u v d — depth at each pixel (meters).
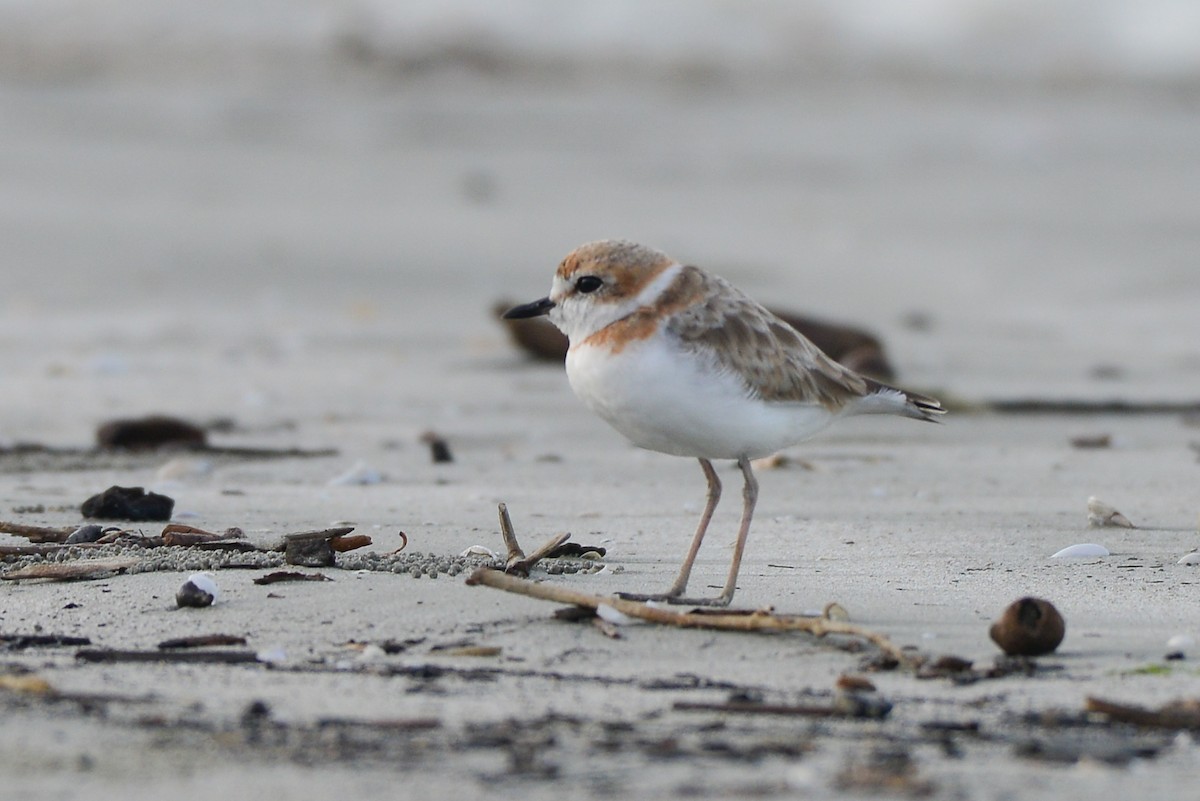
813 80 42.69
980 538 8.42
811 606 6.77
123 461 11.26
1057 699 5.49
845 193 30.75
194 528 7.95
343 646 6.09
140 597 6.73
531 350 16.70
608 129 37.00
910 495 9.91
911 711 5.36
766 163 33.81
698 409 6.65
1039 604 6.00
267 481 10.45
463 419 13.37
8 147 31.31
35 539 7.79
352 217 26.28
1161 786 4.65
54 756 4.82
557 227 26.03
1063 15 45.66
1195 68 43.34
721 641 6.20
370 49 41.50
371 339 17.81
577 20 44.31
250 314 19.23
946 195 30.47
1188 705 5.29
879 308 20.48
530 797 4.52
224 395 14.39
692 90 41.41
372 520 8.81
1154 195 30.16
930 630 6.39
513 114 38.25
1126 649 6.12
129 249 23.05
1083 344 17.81
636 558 7.84
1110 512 8.76
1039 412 13.80
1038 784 4.66
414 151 33.75
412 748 4.93
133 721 5.17
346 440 12.34
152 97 37.19
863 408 7.43
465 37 42.16
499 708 5.36
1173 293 21.69
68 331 17.77
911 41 44.53
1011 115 39.84
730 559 7.84
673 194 30.11
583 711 5.34
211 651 6.01
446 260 23.06
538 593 6.54
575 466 11.19
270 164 31.28
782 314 15.40
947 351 17.16
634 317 6.71
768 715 5.30
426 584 6.98
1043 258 24.47
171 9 41.59
